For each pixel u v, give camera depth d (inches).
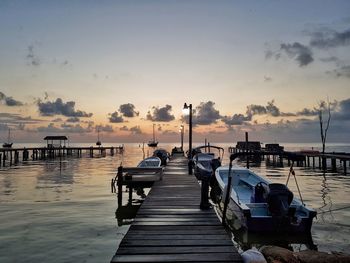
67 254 331.6
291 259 269.1
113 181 773.3
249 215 357.4
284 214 349.7
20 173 1185.4
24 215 499.2
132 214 513.0
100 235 398.9
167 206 398.6
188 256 227.8
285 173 1232.8
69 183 890.1
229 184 351.6
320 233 399.5
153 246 248.7
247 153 364.2
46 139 2780.5
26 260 315.3
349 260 276.8
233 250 240.5
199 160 932.6
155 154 1256.2
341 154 1408.7
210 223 318.3
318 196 681.0
